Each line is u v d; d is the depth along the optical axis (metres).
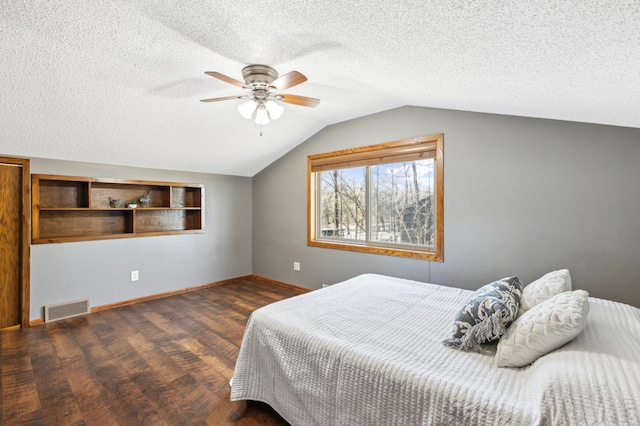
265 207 5.04
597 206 2.37
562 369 1.10
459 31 1.27
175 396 2.03
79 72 2.17
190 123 3.27
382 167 3.75
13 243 3.14
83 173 3.53
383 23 1.33
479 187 2.91
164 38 1.75
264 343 1.91
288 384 1.73
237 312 3.61
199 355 2.58
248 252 5.26
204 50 1.90
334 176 4.23
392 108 3.45
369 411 1.39
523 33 1.17
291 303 2.24
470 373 1.32
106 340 2.85
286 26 1.55
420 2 1.10
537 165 2.61
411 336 1.71
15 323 3.14
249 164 4.73
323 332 1.75
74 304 3.47
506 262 2.78
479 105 2.54
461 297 2.39
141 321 3.33
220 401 1.99
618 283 2.31
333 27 1.48
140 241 4.03
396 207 3.63
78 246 3.52
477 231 2.94
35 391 2.06
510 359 1.34
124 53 1.94
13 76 2.12
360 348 1.55
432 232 3.34
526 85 1.75
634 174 2.23
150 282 4.12
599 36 1.06
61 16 1.55
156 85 2.46
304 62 2.05
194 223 4.72
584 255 2.43
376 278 2.97
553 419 0.98
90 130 2.98
